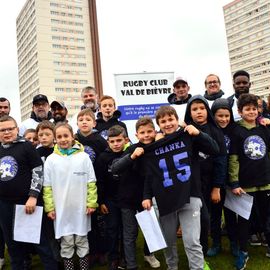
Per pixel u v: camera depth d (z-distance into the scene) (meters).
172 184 3.47
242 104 4.08
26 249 4.19
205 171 4.03
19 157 3.83
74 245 3.88
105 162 4.10
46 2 93.62
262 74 100.00
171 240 3.58
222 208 4.39
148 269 4.08
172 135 3.60
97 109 6.15
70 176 3.85
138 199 3.91
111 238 3.99
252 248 4.45
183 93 5.72
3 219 3.79
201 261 3.36
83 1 98.12
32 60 96.56
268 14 97.19
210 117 4.05
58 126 3.99
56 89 92.56
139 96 6.87
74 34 95.88
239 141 4.02
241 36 105.31
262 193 3.97
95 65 59.22
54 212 3.83
